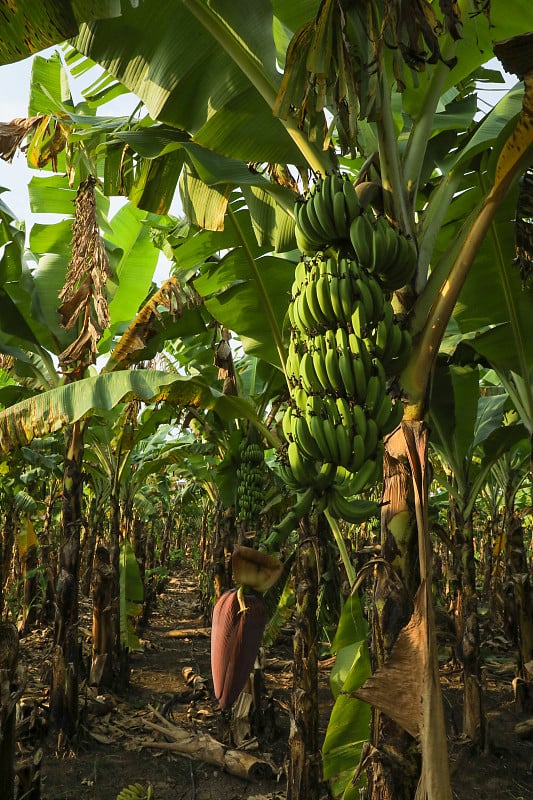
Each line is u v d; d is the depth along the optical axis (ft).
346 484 7.25
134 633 29.43
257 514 20.35
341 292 7.30
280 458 7.22
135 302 22.84
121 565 29.22
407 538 8.21
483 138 9.84
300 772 14.01
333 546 19.99
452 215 13.60
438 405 19.60
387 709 7.27
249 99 10.50
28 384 23.98
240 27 9.69
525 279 10.99
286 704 22.33
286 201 11.59
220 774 18.52
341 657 12.15
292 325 8.12
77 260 15.15
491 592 42.11
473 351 17.58
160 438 41.96
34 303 20.24
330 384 7.18
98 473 31.22
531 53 7.31
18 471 31.22
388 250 7.67
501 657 33.99
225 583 24.08
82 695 23.49
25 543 34.88
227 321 16.31
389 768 8.03
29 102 18.12
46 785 17.06
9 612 34.96
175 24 10.25
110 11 7.73
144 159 13.23
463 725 20.38
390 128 8.67
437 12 9.57
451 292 8.39
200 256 15.81
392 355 7.68
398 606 8.07
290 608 21.58
